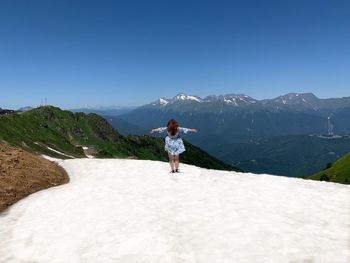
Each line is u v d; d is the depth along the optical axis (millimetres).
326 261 10711
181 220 14859
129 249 12344
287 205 16641
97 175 28141
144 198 19031
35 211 18234
